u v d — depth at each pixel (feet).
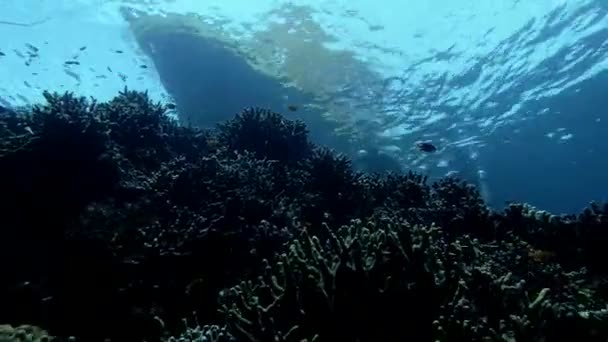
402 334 10.12
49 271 16.08
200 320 15.35
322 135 58.54
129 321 15.02
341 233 13.66
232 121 31.37
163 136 25.52
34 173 18.61
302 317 10.37
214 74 60.08
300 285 10.76
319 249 12.67
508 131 62.54
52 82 54.80
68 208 18.08
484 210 22.70
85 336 14.65
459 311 10.21
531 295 13.57
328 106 60.39
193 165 21.49
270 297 11.45
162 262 16.65
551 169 61.11
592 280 16.10
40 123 20.38
